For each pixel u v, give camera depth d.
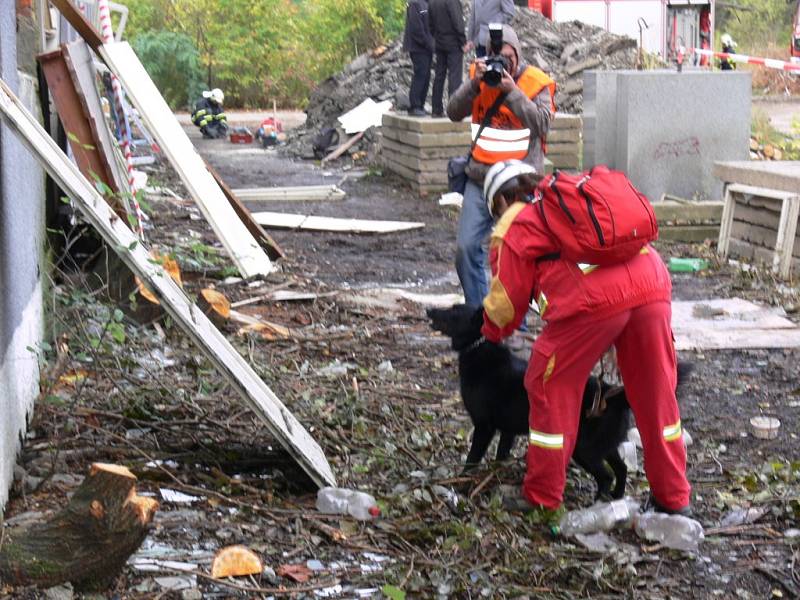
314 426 6.57
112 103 12.96
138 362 7.35
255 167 21.42
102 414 6.43
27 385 6.18
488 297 5.22
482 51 8.35
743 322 9.70
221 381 7.18
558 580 4.85
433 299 10.36
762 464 6.42
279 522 5.24
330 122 24.66
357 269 11.74
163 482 5.61
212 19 38.91
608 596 4.71
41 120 9.07
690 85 15.86
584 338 5.06
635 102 15.79
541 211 5.03
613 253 4.94
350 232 13.80
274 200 16.70
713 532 5.39
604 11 30.16
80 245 9.13
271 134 25.64
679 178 16.06
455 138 17.62
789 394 7.83
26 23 8.93
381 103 23.64
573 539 5.23
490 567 4.91
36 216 7.19
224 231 10.48
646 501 5.66
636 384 5.25
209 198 10.56
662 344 5.16
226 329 8.64
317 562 4.86
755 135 22.44
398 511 5.43
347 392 7.32
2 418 5.09
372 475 5.98
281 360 8.05
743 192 12.20
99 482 4.28
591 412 5.34
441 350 8.66
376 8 39.19
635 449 6.34
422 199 17.17
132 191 11.08
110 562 4.30
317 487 5.64
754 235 12.15
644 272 5.11
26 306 6.30
